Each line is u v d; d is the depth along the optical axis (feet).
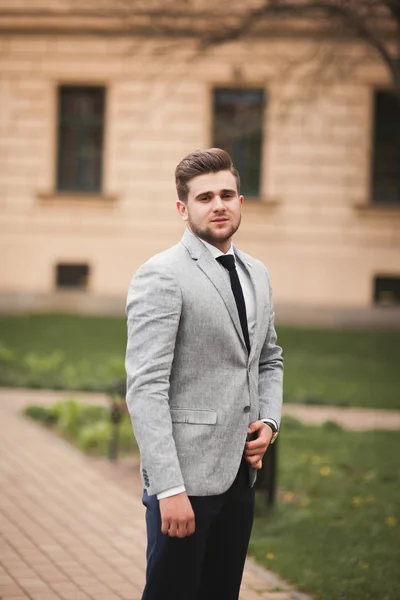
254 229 73.05
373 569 18.89
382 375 53.11
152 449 10.74
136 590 17.69
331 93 72.33
